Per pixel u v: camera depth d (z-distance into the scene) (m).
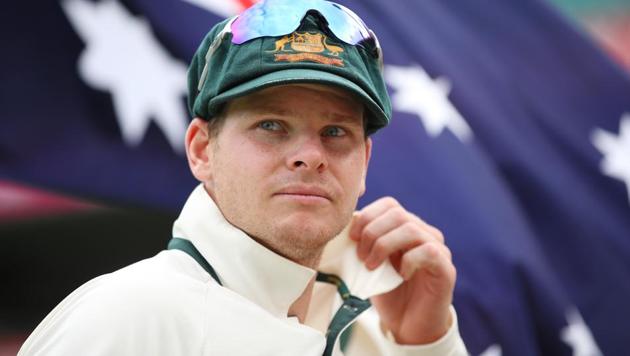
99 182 7.38
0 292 14.75
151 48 7.94
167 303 5.07
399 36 10.96
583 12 25.08
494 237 9.88
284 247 5.27
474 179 10.23
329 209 5.23
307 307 5.84
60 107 7.28
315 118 5.22
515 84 12.38
